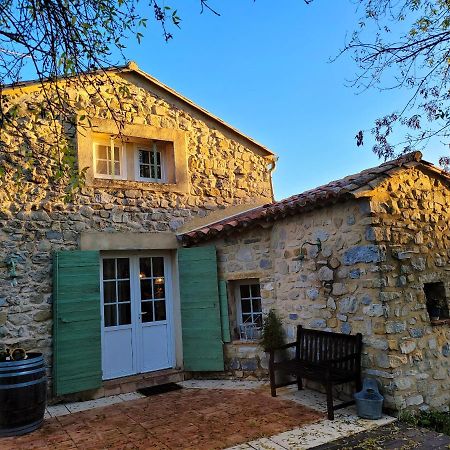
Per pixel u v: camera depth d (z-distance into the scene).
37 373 4.28
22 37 2.78
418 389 4.25
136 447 3.66
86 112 5.89
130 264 6.10
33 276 5.23
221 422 4.16
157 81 6.60
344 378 4.20
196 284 6.14
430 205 5.11
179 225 6.48
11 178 5.27
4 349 4.89
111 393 5.42
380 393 4.17
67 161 3.89
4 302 5.01
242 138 7.48
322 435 3.70
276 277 5.62
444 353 4.65
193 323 6.06
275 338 5.34
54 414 4.71
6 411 4.04
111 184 5.97
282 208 5.21
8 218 5.18
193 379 6.02
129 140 6.43
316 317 4.96
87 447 3.72
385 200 4.57
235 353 5.87
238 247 6.03
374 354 4.23
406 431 3.73
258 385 5.43
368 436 3.64
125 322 5.93
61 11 2.83
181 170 6.63
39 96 5.59
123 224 5.99
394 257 4.44
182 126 6.84
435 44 3.30
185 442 3.72
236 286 6.23
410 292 4.50
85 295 5.43
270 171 7.74
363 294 4.39
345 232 4.64
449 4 3.33
